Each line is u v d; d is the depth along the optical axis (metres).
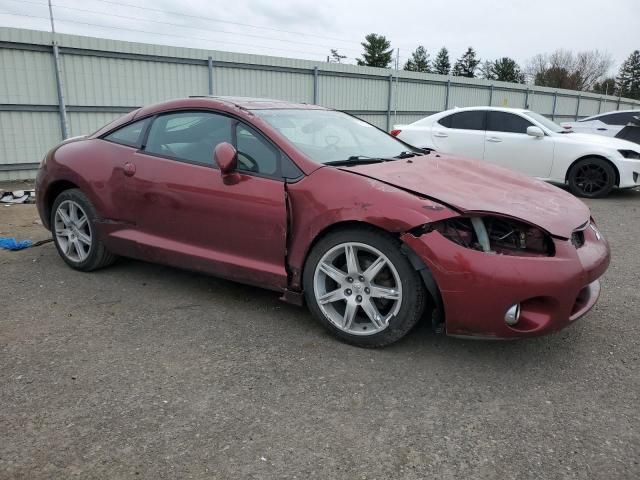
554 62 78.00
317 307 3.20
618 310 3.75
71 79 11.04
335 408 2.53
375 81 17.95
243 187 3.38
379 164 3.41
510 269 2.68
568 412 2.52
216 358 3.01
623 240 5.89
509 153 9.33
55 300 3.85
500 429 2.38
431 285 2.80
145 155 3.93
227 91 13.80
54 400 2.57
